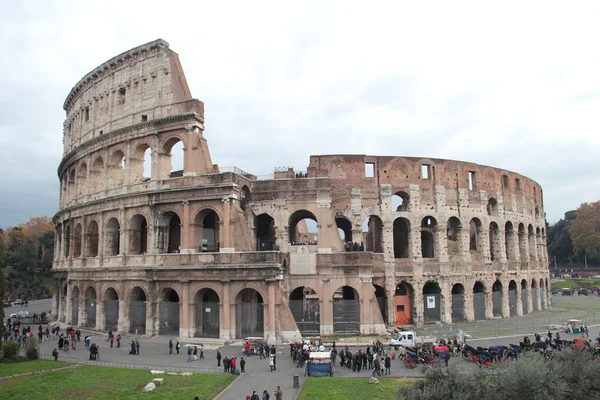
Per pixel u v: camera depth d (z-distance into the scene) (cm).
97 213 7769
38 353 5409
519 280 9112
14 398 3738
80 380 4278
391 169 7938
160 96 7231
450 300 7888
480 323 7769
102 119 8075
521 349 4922
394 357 5122
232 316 6162
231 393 3912
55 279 9275
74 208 8312
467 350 5003
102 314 7362
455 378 3177
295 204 7038
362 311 6694
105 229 7619
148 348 5906
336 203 7675
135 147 7369
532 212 10106
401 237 8494
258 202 7119
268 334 5978
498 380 3131
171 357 5384
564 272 19112
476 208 8475
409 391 3197
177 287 6538
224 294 6200
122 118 7669
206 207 6569
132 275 6950
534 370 3073
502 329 7044
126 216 7238
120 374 4509
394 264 7669
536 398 2950
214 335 6316
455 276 8000
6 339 6612
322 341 6147
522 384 3009
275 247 6769
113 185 7750
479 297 8306
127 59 7750
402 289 8112
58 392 3894
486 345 5900
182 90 7119
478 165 8650
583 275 18025
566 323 7488
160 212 6888
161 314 6662
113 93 7944
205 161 6756
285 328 6041
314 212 6994
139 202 7019
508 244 9256
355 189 7725
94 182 8119
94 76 8350
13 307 12769
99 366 4909
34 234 19825
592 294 14062
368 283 6750
